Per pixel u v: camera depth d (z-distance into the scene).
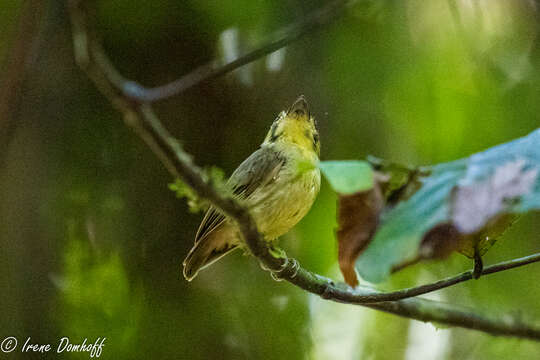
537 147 3.80
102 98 11.20
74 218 10.82
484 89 11.46
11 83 8.73
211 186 5.59
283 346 10.95
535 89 11.48
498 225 4.73
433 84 11.41
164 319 10.69
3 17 10.73
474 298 12.00
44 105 11.06
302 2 10.80
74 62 11.05
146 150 11.16
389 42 11.38
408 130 11.52
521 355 12.61
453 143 11.37
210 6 11.00
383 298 6.93
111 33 11.25
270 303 11.13
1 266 10.45
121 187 11.02
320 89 11.49
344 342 12.61
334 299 7.35
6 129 8.72
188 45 11.34
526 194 3.68
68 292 10.59
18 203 10.70
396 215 4.05
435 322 9.11
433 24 11.51
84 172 10.99
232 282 11.12
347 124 11.52
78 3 4.34
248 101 11.59
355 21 11.30
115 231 10.88
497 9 11.73
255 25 10.95
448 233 3.92
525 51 11.69
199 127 11.48
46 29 9.79
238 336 10.83
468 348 12.88
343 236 4.11
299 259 11.10
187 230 11.00
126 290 10.72
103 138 11.12
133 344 10.52
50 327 10.43
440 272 11.92
